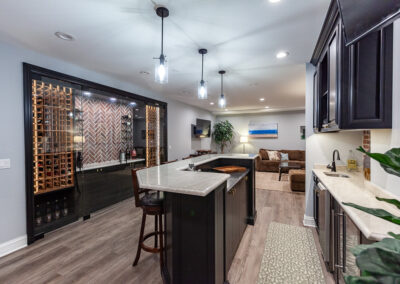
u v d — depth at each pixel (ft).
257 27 6.55
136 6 5.50
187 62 9.55
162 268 5.98
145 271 6.35
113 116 14.94
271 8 5.57
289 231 8.89
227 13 5.80
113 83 12.09
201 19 6.10
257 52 8.45
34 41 7.48
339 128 5.31
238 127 28.63
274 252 7.29
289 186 16.97
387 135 5.18
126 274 6.22
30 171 8.10
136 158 15.74
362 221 3.62
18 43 7.62
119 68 10.41
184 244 5.06
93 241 8.18
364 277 1.53
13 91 7.68
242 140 27.58
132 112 16.34
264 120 27.32
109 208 12.05
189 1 5.28
